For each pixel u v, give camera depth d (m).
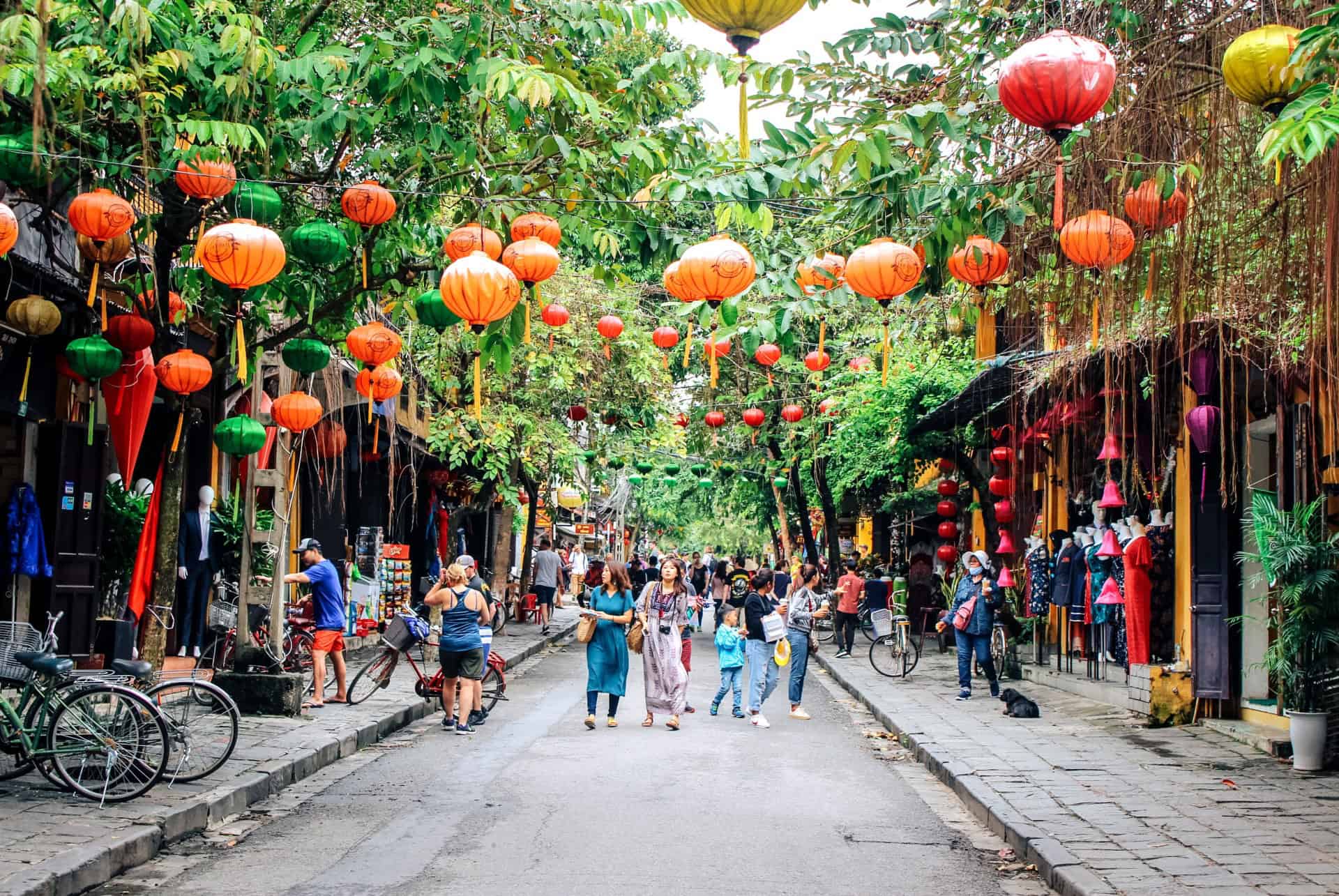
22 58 8.32
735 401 28.77
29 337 12.01
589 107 9.09
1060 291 10.06
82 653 13.00
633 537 72.12
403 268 11.33
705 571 38.78
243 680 12.91
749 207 8.41
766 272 9.27
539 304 9.51
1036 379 13.70
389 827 8.24
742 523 56.38
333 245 9.40
